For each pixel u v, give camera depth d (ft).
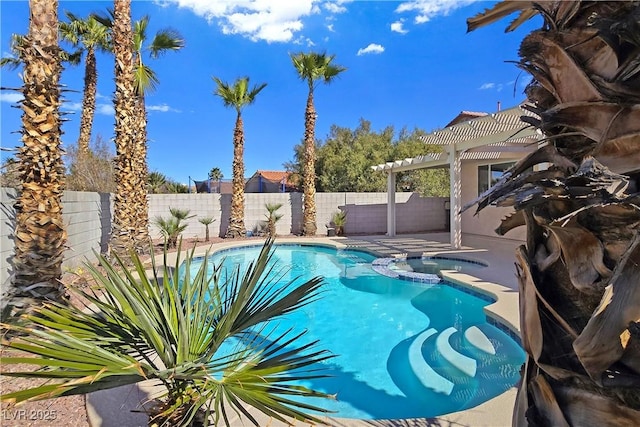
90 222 32.53
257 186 108.88
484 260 34.68
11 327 6.09
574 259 4.24
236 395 6.00
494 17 5.61
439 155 45.21
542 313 4.58
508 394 12.28
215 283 9.29
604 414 3.92
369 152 93.71
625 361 3.79
